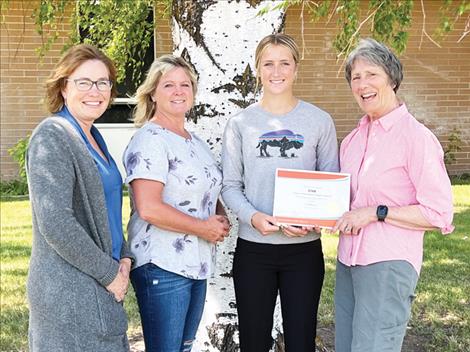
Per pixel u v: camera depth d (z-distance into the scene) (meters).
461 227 8.10
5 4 8.09
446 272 6.30
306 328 3.06
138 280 2.90
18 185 10.40
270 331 3.14
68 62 2.65
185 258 2.88
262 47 3.07
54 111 2.74
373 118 2.90
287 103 3.12
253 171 3.09
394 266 2.75
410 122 2.78
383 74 2.79
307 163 3.09
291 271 3.07
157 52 10.18
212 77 3.55
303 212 2.94
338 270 3.04
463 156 12.00
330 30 11.02
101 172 2.69
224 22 3.51
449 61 11.69
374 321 2.78
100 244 2.59
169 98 2.96
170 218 2.79
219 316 3.63
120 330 2.62
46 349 2.49
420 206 2.70
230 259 3.59
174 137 2.92
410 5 4.01
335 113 11.36
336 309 3.04
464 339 4.64
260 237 3.06
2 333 4.79
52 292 2.47
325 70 11.19
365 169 2.86
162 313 2.88
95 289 2.53
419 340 4.69
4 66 10.28
